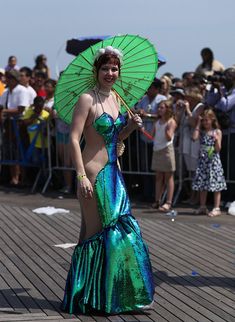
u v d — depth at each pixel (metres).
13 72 10.44
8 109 10.43
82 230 4.99
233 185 9.06
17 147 10.42
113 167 4.92
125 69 5.06
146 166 9.52
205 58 10.95
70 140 4.79
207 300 5.22
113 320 4.72
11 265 6.11
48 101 10.33
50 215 8.45
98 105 4.87
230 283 5.68
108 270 4.79
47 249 6.72
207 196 9.27
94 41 10.06
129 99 5.21
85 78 4.98
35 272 5.90
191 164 9.16
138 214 8.59
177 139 9.22
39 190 10.37
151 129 9.21
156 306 5.04
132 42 4.95
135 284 4.83
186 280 5.75
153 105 9.29
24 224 7.89
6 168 11.03
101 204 4.84
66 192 10.12
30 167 10.80
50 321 4.64
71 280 4.90
